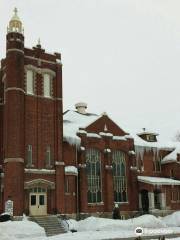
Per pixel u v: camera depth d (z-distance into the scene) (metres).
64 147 58.81
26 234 41.03
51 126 55.88
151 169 72.56
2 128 56.31
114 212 58.25
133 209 64.25
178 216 58.94
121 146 65.19
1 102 57.34
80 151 59.59
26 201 51.44
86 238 40.16
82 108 72.62
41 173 53.34
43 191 53.41
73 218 55.50
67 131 61.03
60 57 59.34
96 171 61.47
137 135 78.38
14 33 53.91
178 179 71.50
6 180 50.19
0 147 55.53
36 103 55.12
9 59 53.12
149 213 64.19
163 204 66.12
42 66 56.84
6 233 40.25
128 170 65.50
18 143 51.09
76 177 58.34
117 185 63.62
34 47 56.72
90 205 59.03
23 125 52.69
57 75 58.00
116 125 66.06
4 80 56.16
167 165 73.75
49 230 48.62
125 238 40.25
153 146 74.19
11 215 48.66
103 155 62.84
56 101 57.09
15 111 51.72
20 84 52.97
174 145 78.19
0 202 52.72
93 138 61.84
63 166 55.34
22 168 51.16
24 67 54.91
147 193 66.44
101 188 61.38
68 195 56.00
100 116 64.44
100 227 48.34
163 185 66.88
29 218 49.62
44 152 54.47
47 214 52.88
